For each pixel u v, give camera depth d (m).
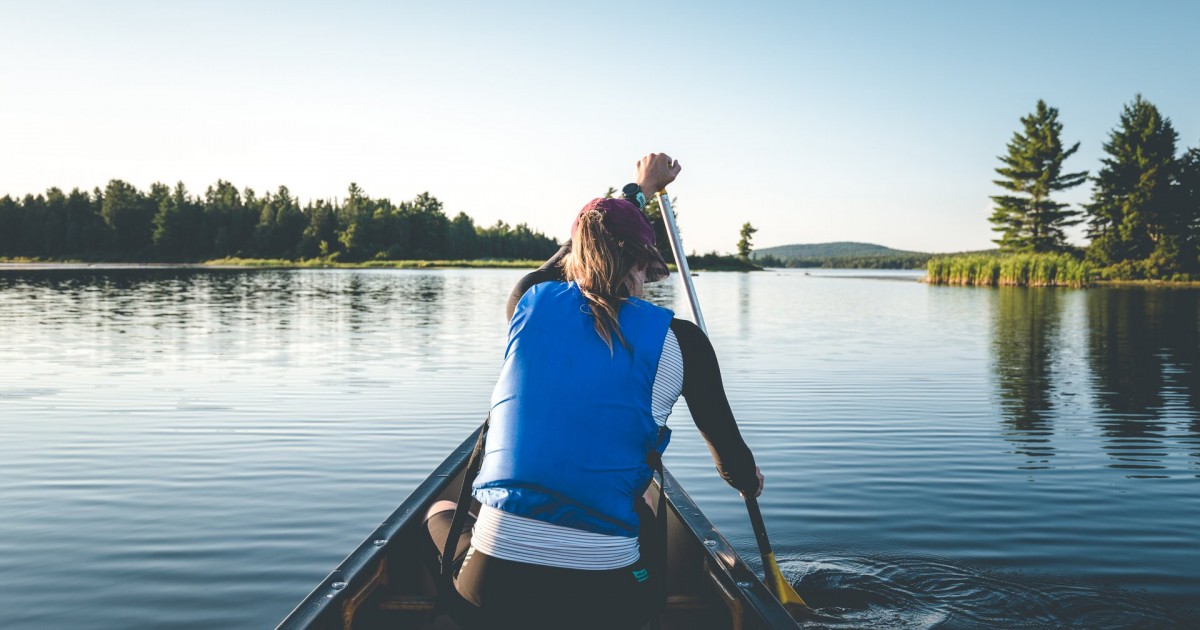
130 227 101.19
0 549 3.72
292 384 8.34
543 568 1.46
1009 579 3.42
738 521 4.16
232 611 3.09
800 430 6.36
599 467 1.48
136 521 4.11
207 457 5.41
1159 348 12.13
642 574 1.56
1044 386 8.54
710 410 1.62
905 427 6.45
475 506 2.59
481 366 9.70
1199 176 49.34
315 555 3.67
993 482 4.89
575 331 1.53
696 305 2.63
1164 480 4.93
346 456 5.47
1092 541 3.87
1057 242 55.28
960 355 11.23
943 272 43.31
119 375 8.91
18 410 6.96
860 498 4.54
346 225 99.81
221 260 97.31
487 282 39.16
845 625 3.00
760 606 1.80
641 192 2.10
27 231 98.69
